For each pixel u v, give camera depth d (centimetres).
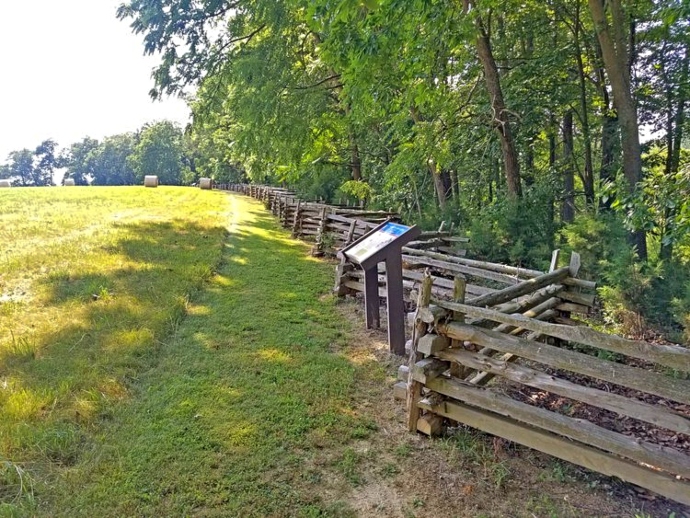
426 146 1049
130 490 252
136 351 422
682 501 227
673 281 545
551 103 1129
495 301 374
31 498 238
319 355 448
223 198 2597
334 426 326
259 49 1312
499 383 385
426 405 313
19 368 377
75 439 292
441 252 783
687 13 575
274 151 1435
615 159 999
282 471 276
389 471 281
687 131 1100
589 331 256
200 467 275
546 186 930
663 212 567
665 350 230
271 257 924
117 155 8169
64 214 1356
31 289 591
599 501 255
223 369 407
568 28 1165
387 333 510
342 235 928
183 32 1334
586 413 351
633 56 1033
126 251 834
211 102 1445
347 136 1644
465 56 1081
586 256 636
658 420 231
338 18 507
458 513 247
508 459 291
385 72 898
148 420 321
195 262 789
